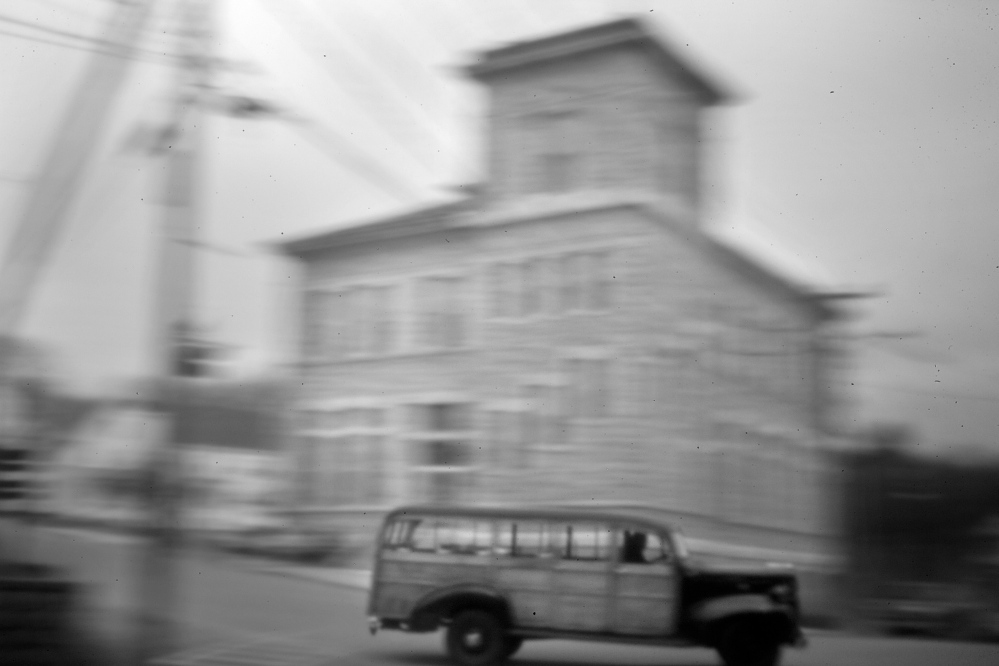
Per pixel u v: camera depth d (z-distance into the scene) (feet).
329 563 85.71
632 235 86.07
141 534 66.33
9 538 68.49
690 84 85.30
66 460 73.46
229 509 85.15
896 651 58.95
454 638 48.70
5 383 69.77
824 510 83.71
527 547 48.93
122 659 46.85
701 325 84.07
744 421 82.94
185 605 60.54
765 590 48.62
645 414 83.41
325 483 91.71
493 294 89.30
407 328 90.38
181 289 57.72
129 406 69.62
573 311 86.63
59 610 48.83
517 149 90.33
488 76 91.76
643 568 47.83
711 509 81.92
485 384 88.38
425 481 88.07
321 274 93.20
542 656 52.42
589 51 89.10
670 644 47.26
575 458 84.12
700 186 85.10
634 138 87.25
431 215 90.27
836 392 81.92
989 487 84.12
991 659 55.77
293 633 55.93
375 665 48.06
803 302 80.38
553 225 88.74
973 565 80.53
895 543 82.48
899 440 85.25
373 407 91.25
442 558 49.44
